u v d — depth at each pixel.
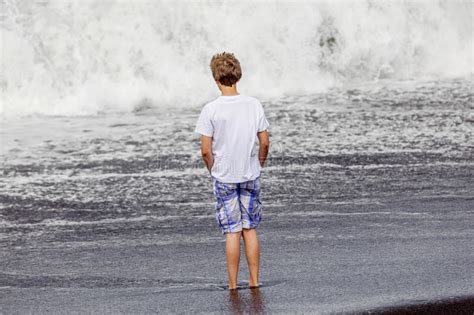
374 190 27.22
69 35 41.75
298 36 45.06
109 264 20.58
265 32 44.47
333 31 45.91
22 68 40.38
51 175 28.75
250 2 44.56
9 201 26.20
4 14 40.88
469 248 20.97
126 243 22.44
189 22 43.44
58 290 18.47
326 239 22.09
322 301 16.66
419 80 45.06
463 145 32.62
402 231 22.80
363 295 17.00
